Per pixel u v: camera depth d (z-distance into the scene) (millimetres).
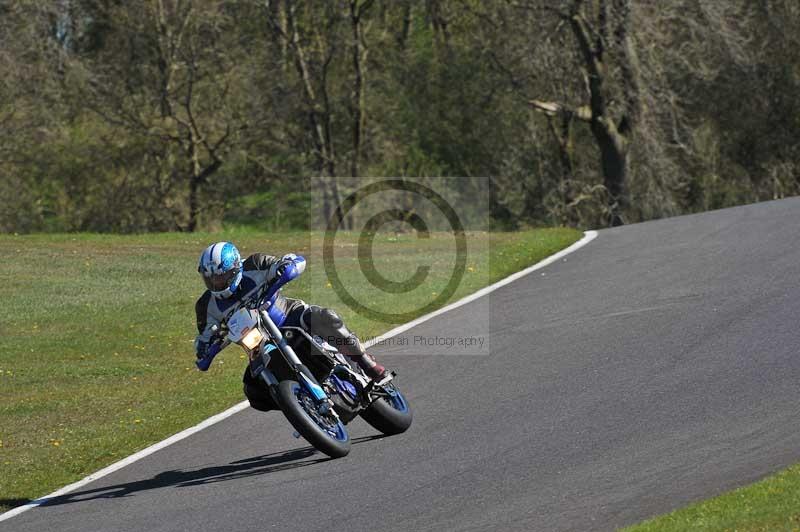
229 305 28297
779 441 26359
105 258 70562
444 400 34438
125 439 35281
